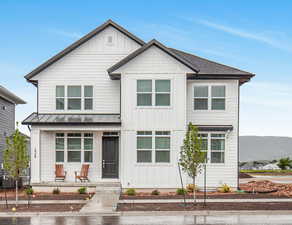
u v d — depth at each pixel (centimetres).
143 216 1454
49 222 1332
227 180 2305
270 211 1511
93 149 2359
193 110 2348
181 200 1838
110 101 2400
